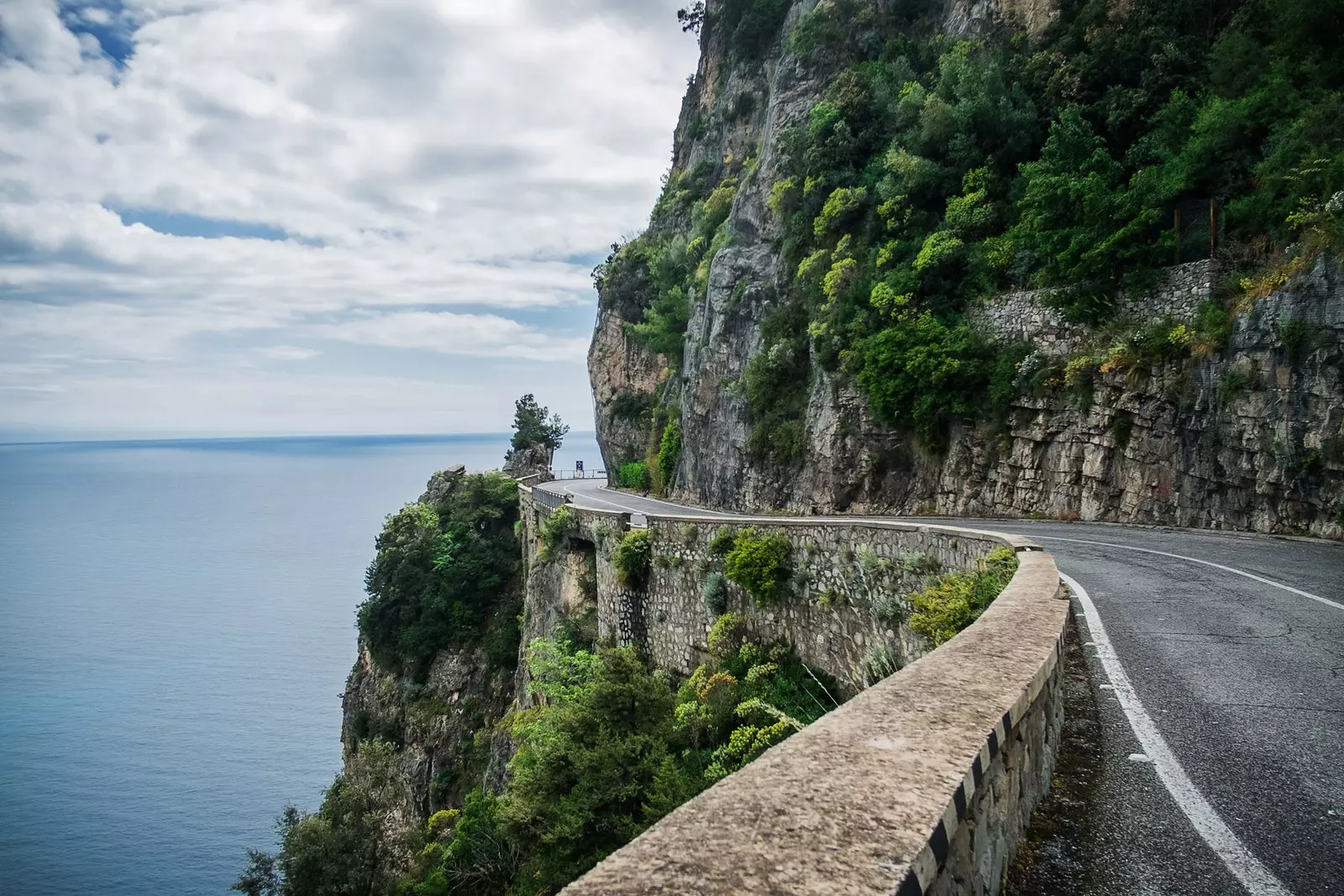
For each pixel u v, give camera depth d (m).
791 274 35.56
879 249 29.47
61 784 77.75
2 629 147.38
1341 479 15.12
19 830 67.81
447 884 20.33
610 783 13.92
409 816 33.12
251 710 101.19
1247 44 21.80
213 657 126.56
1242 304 17.55
